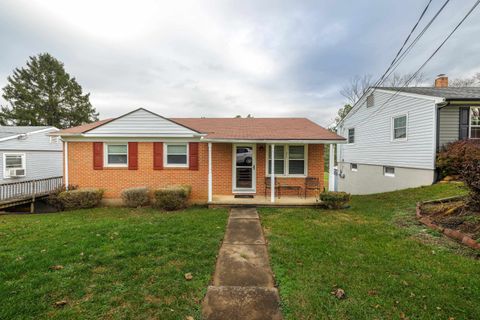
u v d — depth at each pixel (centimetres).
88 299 268
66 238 473
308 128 981
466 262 349
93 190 856
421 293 275
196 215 678
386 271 328
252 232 519
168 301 266
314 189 901
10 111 2875
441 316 238
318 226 555
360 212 693
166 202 779
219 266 358
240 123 1105
